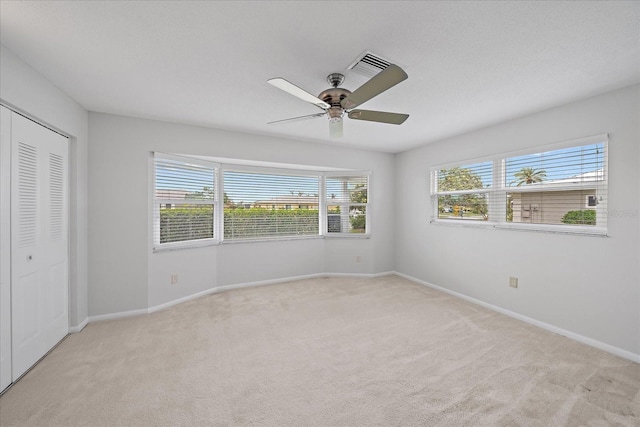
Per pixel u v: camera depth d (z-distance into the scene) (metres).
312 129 3.43
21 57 1.80
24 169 1.93
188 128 3.24
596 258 2.34
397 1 1.30
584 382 1.85
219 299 3.50
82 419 1.52
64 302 2.43
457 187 3.69
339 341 2.42
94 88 2.25
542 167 2.74
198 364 2.05
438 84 2.15
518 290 2.92
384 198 4.71
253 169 4.11
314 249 4.61
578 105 2.44
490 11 1.37
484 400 1.68
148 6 1.34
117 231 2.88
